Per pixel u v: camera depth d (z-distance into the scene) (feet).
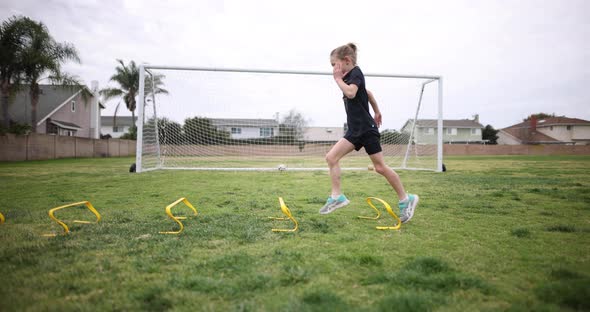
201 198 16.79
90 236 9.37
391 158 59.21
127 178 26.84
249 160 60.64
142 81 32.42
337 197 10.86
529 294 5.60
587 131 176.35
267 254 7.73
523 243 8.69
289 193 18.67
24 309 5.10
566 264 7.04
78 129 106.42
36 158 60.75
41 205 14.76
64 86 75.97
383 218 12.11
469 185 22.33
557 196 17.31
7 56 65.72
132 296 5.55
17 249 8.13
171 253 7.79
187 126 40.68
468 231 10.06
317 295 5.43
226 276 6.40
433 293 5.62
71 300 5.44
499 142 194.59
